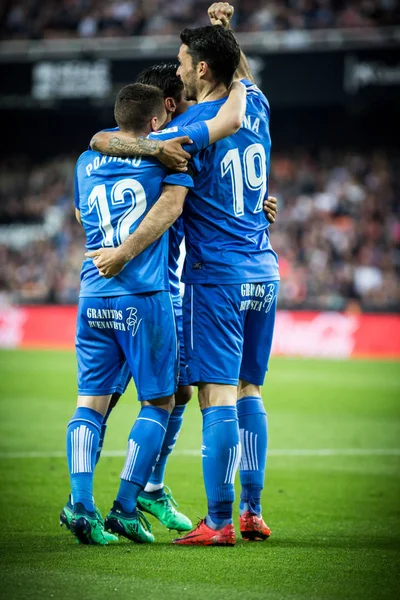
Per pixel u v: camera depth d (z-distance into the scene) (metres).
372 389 51.97
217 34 15.44
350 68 85.19
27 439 31.14
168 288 15.32
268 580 12.50
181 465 26.45
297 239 91.50
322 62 85.88
